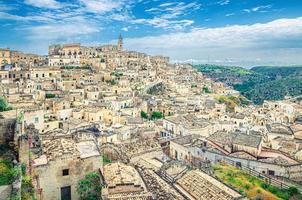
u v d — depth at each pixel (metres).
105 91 148.50
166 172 44.25
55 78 150.25
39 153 33.31
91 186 32.69
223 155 59.94
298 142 77.88
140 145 62.25
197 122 98.38
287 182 46.88
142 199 30.98
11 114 49.53
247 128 107.62
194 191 37.50
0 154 29.09
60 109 107.06
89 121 101.44
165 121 104.25
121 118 109.69
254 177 46.16
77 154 32.41
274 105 176.88
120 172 37.34
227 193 35.03
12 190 22.22
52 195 31.58
